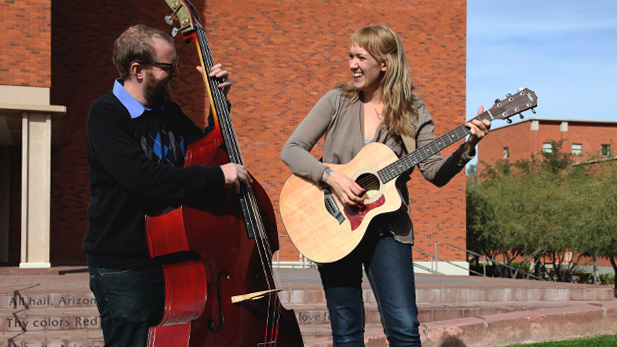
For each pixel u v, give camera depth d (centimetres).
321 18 1827
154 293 262
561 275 2823
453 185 1872
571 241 2241
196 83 1714
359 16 1847
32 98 1170
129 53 262
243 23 1777
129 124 262
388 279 283
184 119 303
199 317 248
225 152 291
